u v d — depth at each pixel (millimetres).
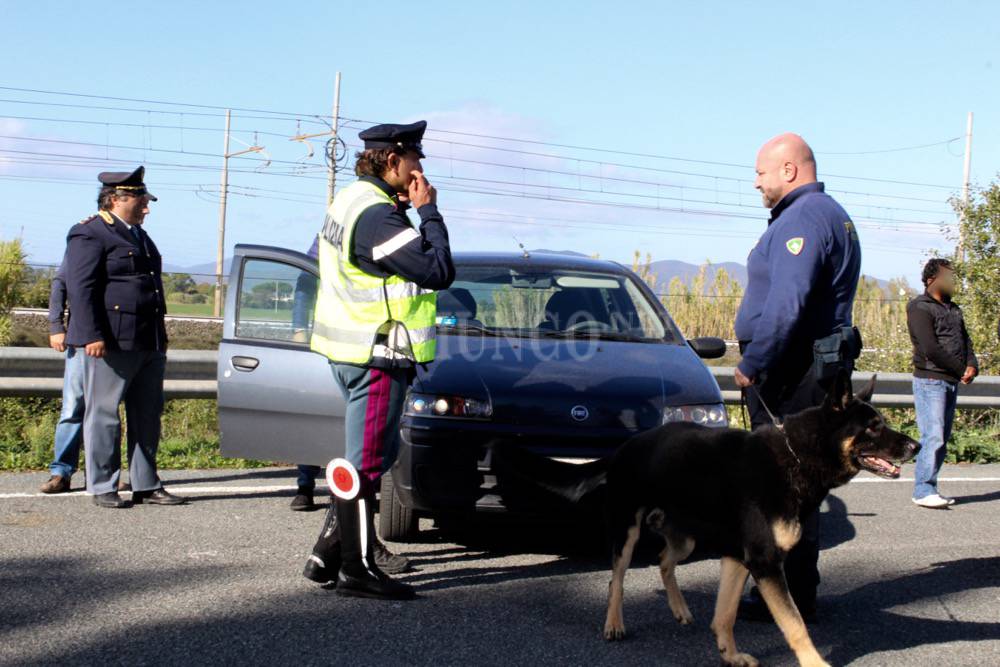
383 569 4996
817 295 4438
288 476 7520
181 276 35562
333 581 4684
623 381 5488
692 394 5480
